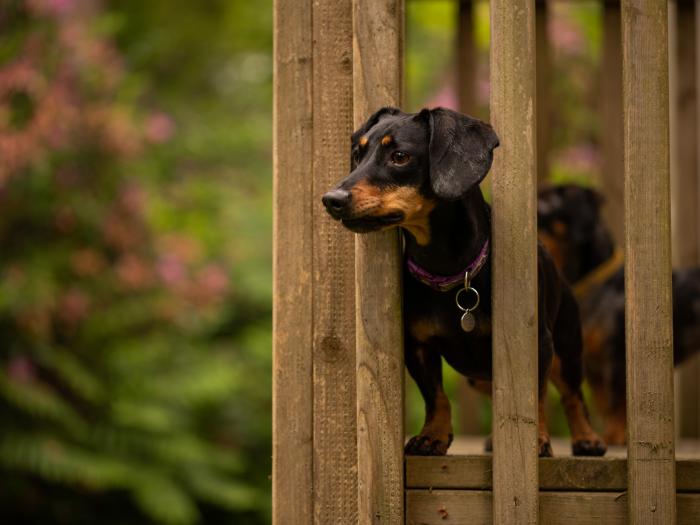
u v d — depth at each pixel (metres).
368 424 4.32
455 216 4.22
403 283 4.45
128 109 10.13
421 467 4.37
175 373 10.21
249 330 11.55
